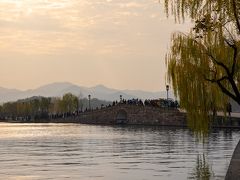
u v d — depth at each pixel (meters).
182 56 31.58
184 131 122.12
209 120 33.06
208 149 66.25
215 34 30.17
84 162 51.59
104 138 95.69
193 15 26.64
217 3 23.94
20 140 95.00
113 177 39.75
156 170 43.94
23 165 49.03
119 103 174.00
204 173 41.44
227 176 26.03
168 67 32.12
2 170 44.88
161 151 64.62
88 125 179.12
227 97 32.66
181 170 43.72
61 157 57.69
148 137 96.31
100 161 52.50
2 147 76.00
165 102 162.12
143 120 161.50
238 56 29.91
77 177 39.94
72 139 95.12
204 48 30.81
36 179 38.97
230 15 23.17
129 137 97.62
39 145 80.25
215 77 29.98
